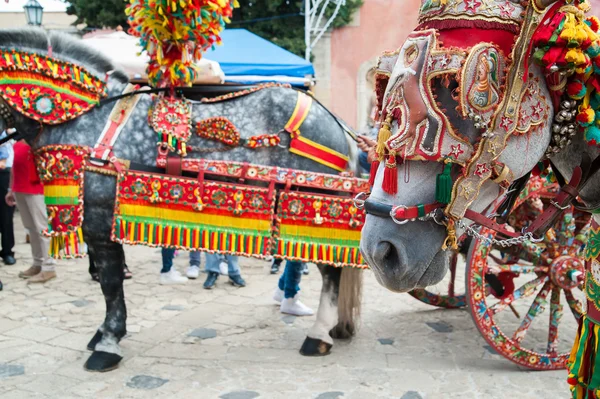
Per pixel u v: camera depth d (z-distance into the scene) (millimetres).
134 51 4625
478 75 1264
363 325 4340
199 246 3328
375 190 1411
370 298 5059
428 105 1286
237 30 8141
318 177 3406
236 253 3342
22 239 8109
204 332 4184
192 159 3365
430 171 1343
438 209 1349
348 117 9742
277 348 3867
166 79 3422
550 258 3506
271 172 3371
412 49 1334
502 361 3652
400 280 1362
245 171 3357
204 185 3324
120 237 3303
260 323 4395
